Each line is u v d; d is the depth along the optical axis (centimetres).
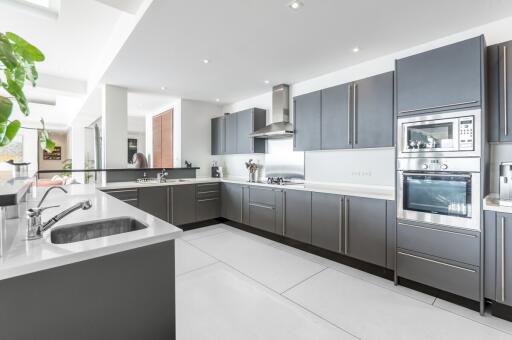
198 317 200
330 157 376
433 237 225
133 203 384
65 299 103
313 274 273
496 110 212
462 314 202
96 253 106
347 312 206
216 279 262
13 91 97
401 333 180
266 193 395
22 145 959
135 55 303
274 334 181
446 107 218
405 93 244
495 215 195
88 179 658
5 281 91
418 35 260
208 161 569
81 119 729
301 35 258
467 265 207
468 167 207
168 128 597
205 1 201
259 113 472
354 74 343
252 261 308
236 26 240
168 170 490
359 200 281
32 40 328
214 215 482
